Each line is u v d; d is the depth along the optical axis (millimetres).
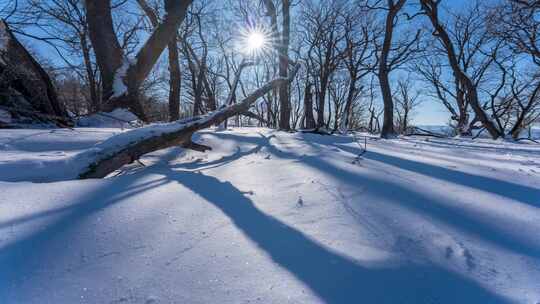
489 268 1005
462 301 841
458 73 8586
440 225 1342
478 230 1293
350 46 14570
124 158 2357
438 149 4230
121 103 6098
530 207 1560
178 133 2842
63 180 1992
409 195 1748
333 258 1053
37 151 2742
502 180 2115
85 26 12219
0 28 4863
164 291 871
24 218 1287
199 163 2867
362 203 1615
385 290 883
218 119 3490
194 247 1122
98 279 919
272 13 8750
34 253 1041
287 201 1649
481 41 13805
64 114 5527
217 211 1474
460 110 15797
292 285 900
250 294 861
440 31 8383
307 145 3926
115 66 6328
